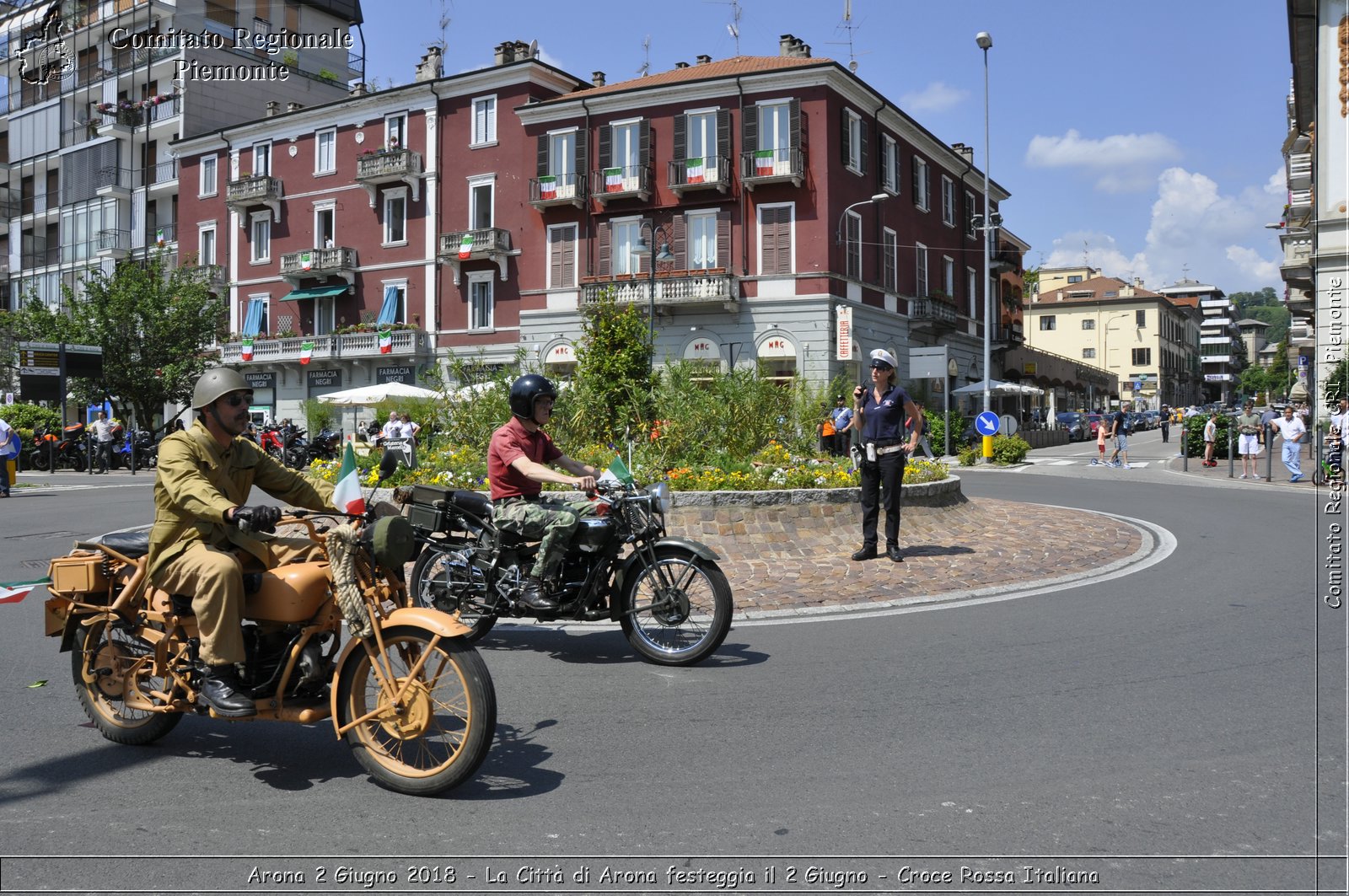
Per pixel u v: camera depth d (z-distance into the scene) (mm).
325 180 41594
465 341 38125
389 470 4398
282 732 4816
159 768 4301
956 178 44281
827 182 32625
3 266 54938
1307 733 4547
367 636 3967
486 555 6352
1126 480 22219
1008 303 52219
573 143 35344
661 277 33688
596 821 3652
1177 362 107688
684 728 4758
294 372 42656
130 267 38906
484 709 3807
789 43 37781
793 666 5949
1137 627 6852
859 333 34781
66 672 6043
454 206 38344
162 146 47938
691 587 6641
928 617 7316
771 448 12711
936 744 4465
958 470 26984
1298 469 21016
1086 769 4129
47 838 3547
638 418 13523
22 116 53375
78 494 20906
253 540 4168
